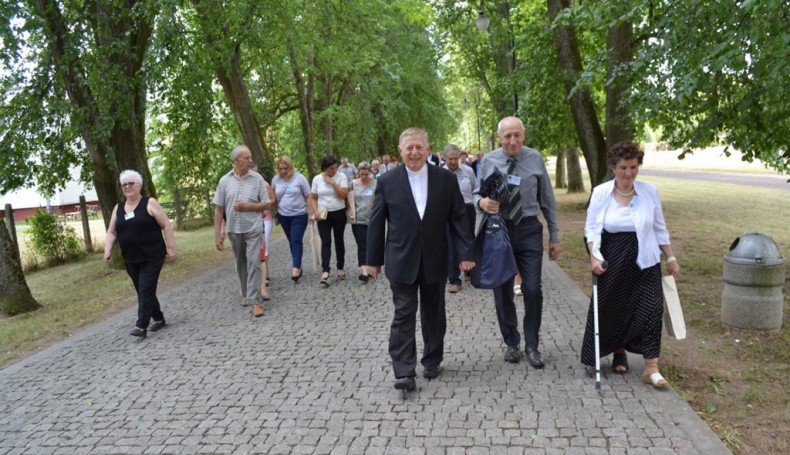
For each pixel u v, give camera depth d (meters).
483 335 5.82
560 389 4.39
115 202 11.95
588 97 15.76
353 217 8.81
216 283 9.71
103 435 4.12
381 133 35.03
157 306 6.82
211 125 14.18
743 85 6.59
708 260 8.88
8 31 9.13
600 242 4.43
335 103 29.89
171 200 22.58
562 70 15.66
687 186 26.42
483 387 4.51
